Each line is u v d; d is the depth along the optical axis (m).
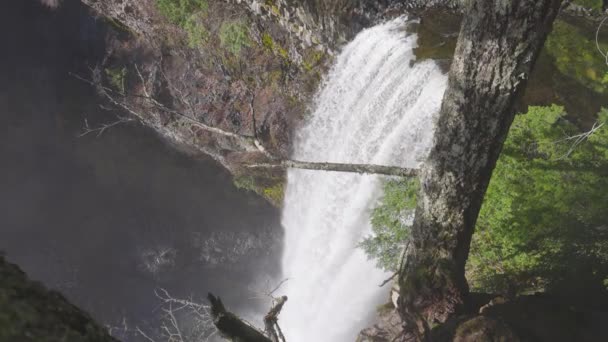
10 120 27.77
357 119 15.91
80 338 0.76
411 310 7.15
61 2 24.67
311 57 17.62
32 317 0.73
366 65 15.74
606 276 8.16
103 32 23.38
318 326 15.98
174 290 24.05
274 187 19.64
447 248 6.84
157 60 21.78
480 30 5.29
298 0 16.86
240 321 2.38
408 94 14.06
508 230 8.29
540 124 8.52
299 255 18.91
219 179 22.38
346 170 6.33
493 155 6.09
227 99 20.06
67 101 26.06
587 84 11.37
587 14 12.70
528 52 5.27
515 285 9.17
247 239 22.61
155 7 20.64
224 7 18.75
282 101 18.64
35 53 26.34
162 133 21.97
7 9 26.31
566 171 8.14
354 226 15.73
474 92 5.66
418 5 15.40
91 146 25.67
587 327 7.18
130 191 25.27
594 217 7.83
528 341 6.62
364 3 15.95
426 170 6.48
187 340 7.84
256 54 18.84
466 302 7.06
